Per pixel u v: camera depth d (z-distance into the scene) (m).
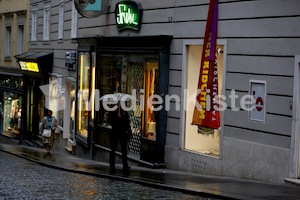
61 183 14.36
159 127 17.98
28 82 34.84
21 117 35.38
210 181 13.88
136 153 19.69
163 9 18.25
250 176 14.27
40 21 33.03
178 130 17.45
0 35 40.88
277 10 13.43
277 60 13.44
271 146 13.55
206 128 16.47
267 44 13.76
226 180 14.07
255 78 14.16
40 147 31.80
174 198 11.60
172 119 17.77
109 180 15.19
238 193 11.63
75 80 26.59
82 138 25.02
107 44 21.59
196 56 17.14
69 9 27.86
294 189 12.22
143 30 19.45
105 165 19.98
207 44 15.91
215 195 11.54
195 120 16.45
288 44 13.10
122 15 20.48
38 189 13.09
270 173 13.59
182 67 17.28
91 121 23.92
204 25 16.30
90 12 21.23
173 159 17.64
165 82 17.92
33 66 31.47
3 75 39.12
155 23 18.70
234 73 14.92
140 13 19.50
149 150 18.58
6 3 39.47
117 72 21.12
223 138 15.34
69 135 28.06
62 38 29.08
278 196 11.23
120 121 16.67
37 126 33.25
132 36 19.34
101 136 22.80
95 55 23.22
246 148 14.41
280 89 13.34
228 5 15.14
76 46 26.66
